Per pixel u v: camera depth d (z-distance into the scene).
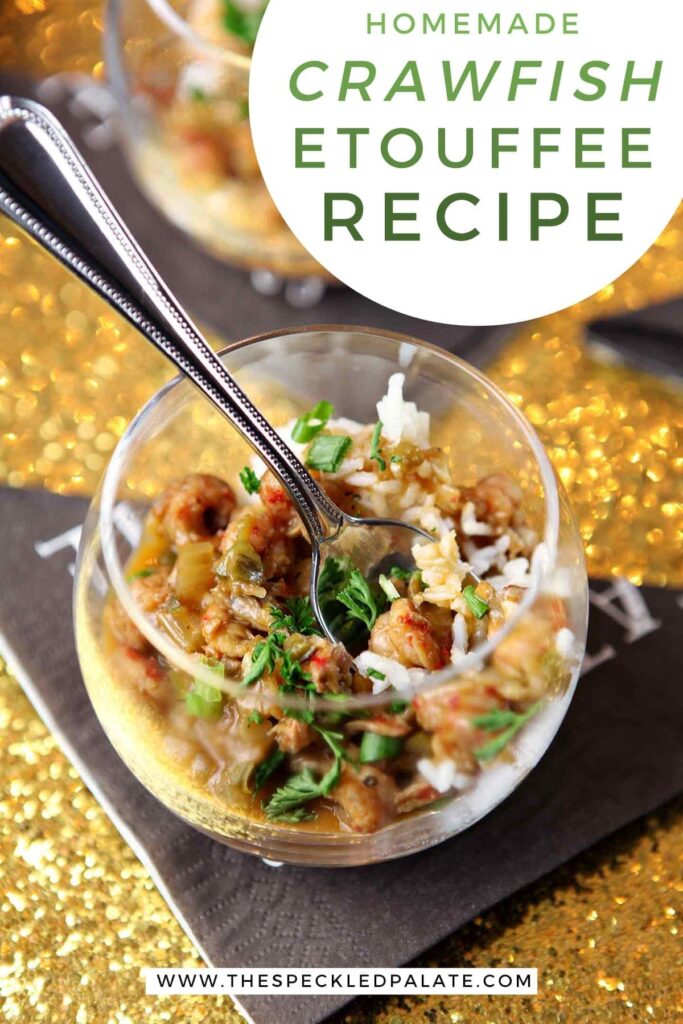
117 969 0.32
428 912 0.32
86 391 0.40
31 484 0.39
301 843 0.30
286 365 0.33
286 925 0.32
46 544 0.37
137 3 0.39
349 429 0.33
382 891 0.32
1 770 0.35
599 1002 0.32
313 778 0.29
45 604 0.36
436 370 0.33
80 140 0.43
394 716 0.28
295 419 0.34
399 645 0.29
